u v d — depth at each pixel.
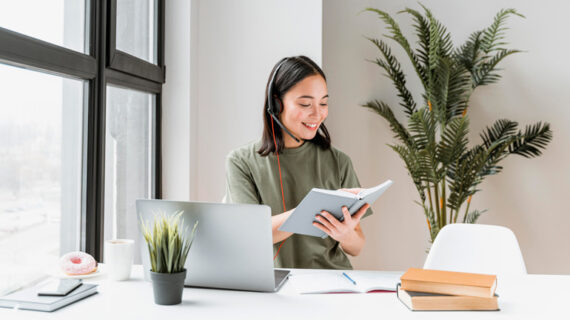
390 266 3.04
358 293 1.12
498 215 2.97
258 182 1.60
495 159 2.72
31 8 1.33
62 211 1.53
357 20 3.02
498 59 2.73
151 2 2.25
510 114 2.95
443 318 0.94
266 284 1.12
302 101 1.48
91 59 1.61
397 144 3.00
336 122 3.03
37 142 1.39
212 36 2.47
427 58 2.77
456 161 2.66
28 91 1.34
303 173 1.61
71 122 1.56
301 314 0.96
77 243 1.62
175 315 0.96
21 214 1.33
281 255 1.55
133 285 1.19
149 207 1.17
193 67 2.40
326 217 1.20
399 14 3.00
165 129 2.36
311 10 2.42
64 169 1.53
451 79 2.68
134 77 1.99
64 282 1.12
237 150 1.66
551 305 1.03
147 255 1.21
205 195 2.48
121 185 1.98
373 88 3.02
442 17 2.99
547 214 2.94
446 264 1.52
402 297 1.05
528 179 2.95
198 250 1.14
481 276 1.06
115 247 1.22
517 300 1.07
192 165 2.39
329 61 3.03
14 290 1.31
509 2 2.95
